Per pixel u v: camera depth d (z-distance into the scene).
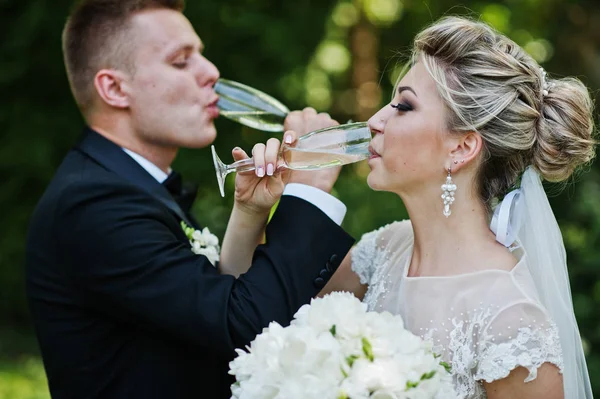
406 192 2.39
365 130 2.37
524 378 2.12
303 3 6.96
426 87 2.33
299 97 7.01
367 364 1.95
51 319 2.62
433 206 2.38
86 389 2.60
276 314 2.36
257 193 2.53
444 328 2.25
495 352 2.12
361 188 6.31
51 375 2.68
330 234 2.47
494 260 2.31
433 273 2.38
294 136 2.38
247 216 2.61
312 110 2.61
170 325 2.42
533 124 2.32
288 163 2.42
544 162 2.35
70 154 2.84
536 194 2.37
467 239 2.35
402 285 2.40
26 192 6.88
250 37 6.76
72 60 2.95
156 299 2.43
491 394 2.17
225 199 6.78
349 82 7.60
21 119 6.70
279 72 6.86
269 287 2.38
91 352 2.58
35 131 6.68
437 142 2.31
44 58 6.64
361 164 6.80
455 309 2.25
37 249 2.64
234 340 2.37
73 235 2.53
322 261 2.45
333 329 2.03
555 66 7.33
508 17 7.11
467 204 2.36
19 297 7.10
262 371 2.00
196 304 2.39
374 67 7.59
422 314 2.30
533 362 2.10
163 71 2.87
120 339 2.57
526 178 2.38
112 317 2.55
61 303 2.59
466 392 2.17
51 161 6.75
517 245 2.40
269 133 6.88
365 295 2.64
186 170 6.60
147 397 2.54
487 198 2.39
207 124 2.97
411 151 2.32
